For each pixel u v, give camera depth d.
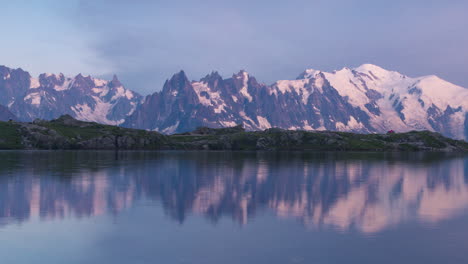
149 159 184.88
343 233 43.94
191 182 91.38
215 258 35.75
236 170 126.44
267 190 78.44
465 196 72.00
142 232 44.19
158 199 66.12
